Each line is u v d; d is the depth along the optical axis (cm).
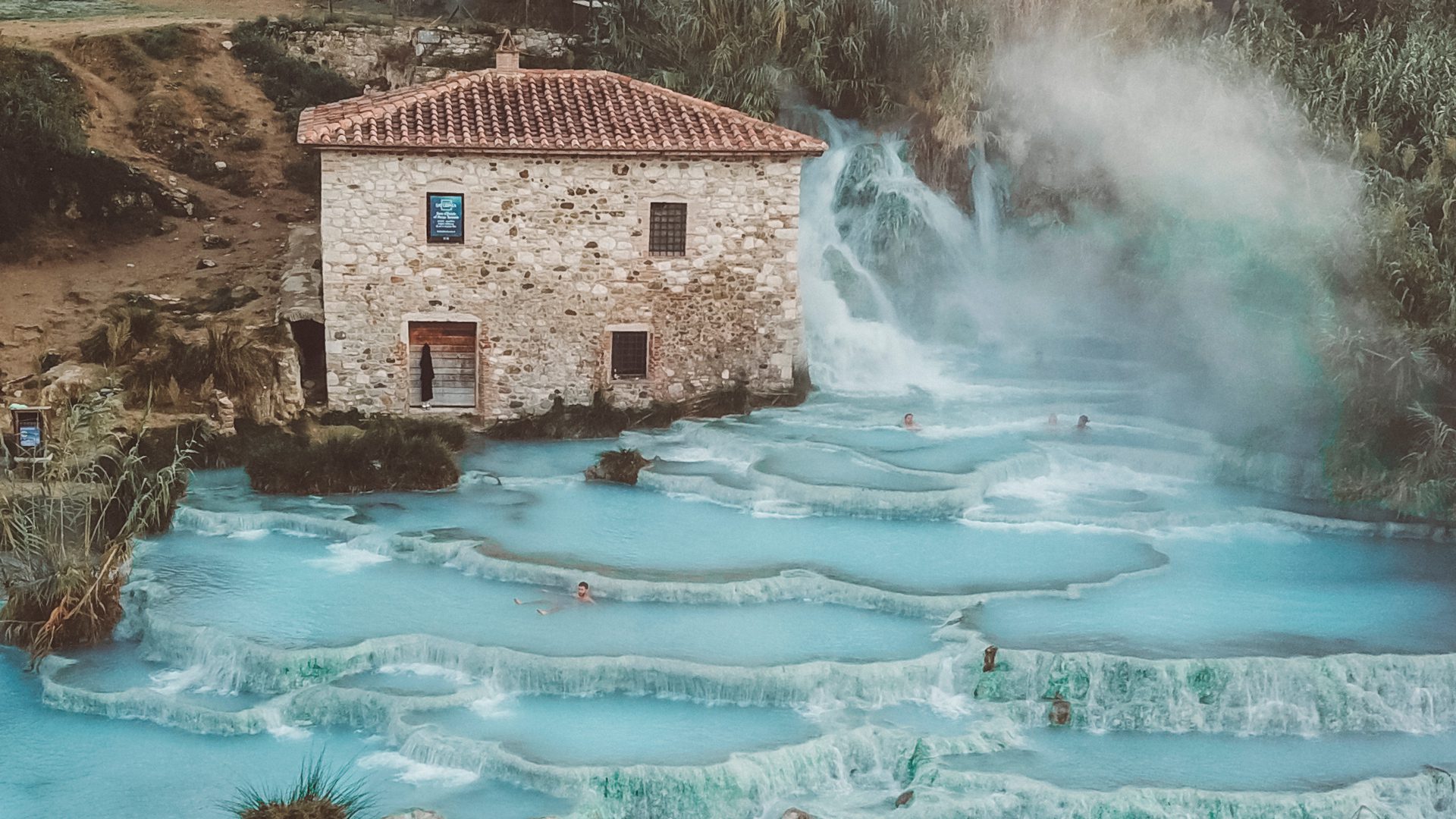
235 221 4775
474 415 4003
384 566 3089
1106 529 3388
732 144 3978
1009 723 2589
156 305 4203
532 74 4225
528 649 2659
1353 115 4775
